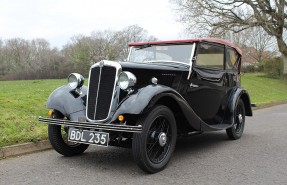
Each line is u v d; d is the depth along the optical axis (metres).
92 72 4.83
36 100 8.87
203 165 4.97
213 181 4.22
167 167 4.84
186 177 4.38
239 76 7.51
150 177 4.36
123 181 4.17
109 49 32.69
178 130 5.49
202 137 7.26
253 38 45.84
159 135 4.56
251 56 46.88
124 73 4.57
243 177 4.40
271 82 26.98
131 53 6.46
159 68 5.15
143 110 4.25
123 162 5.06
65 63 36.53
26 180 4.18
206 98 6.10
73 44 37.12
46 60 38.03
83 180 4.20
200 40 5.84
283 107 14.90
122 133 4.71
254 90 21.03
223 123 6.55
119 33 35.78
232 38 34.75
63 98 5.03
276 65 31.22
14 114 7.11
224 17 26.03
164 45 6.08
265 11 27.30
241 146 6.34
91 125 4.42
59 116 5.19
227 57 6.82
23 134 5.84
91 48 33.38
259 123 9.60
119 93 4.63
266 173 4.59
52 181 4.14
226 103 6.76
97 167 4.78
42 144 5.78
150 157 4.51
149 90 4.48
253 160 5.29
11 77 36.34
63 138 5.35
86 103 4.82
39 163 4.95
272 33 27.67
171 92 4.69
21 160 5.09
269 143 6.64
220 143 6.62
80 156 5.39
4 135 5.69
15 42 43.38
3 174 4.41
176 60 5.86
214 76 6.27
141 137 4.29
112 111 4.56
